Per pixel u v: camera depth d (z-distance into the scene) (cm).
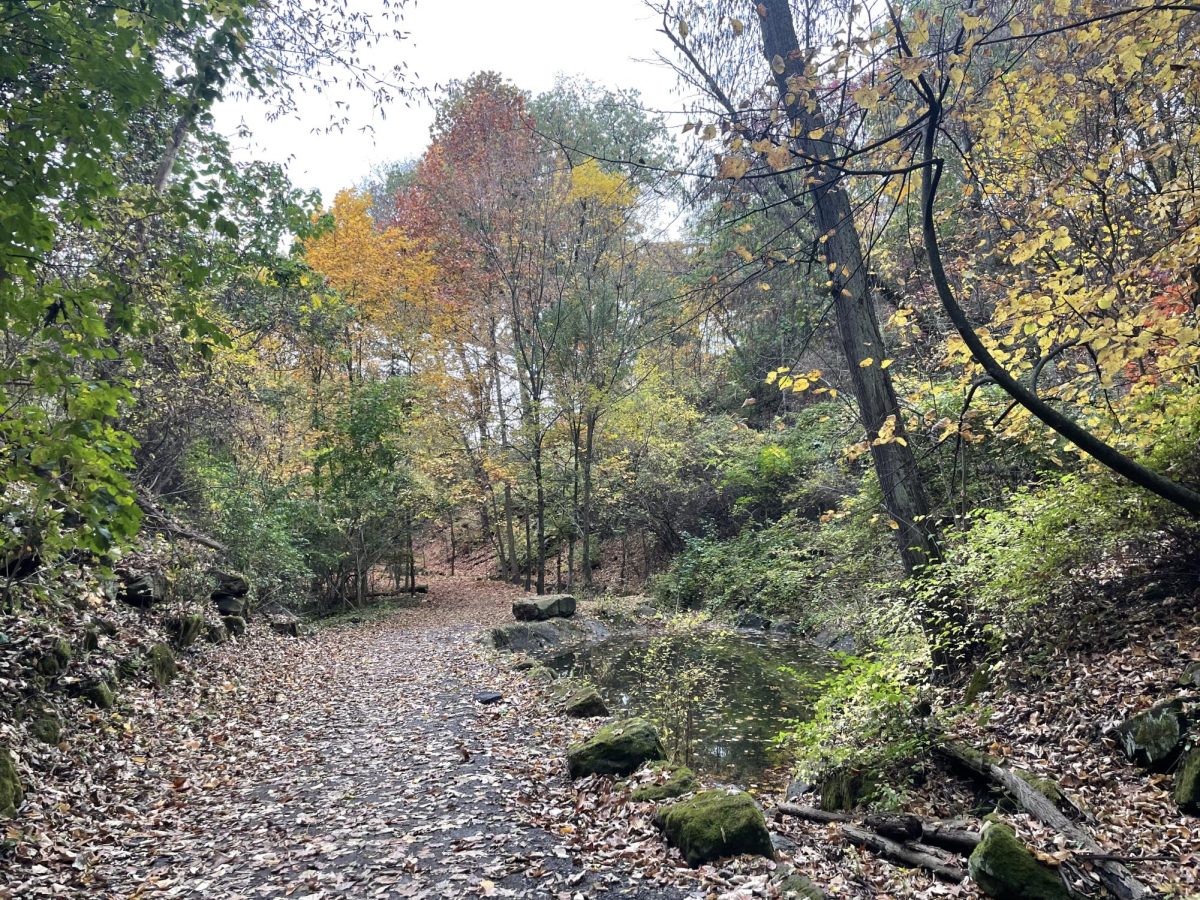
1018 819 412
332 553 1919
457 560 3428
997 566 634
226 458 1421
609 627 1695
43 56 342
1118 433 562
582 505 2280
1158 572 576
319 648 1346
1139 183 697
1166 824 384
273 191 861
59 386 331
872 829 458
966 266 823
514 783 597
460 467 2388
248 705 859
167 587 971
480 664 1191
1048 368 783
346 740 749
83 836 475
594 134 2111
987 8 362
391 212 2950
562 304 2042
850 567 1247
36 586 610
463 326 2292
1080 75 610
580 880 412
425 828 504
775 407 2167
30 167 328
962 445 687
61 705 609
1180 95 607
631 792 537
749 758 738
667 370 2167
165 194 632
